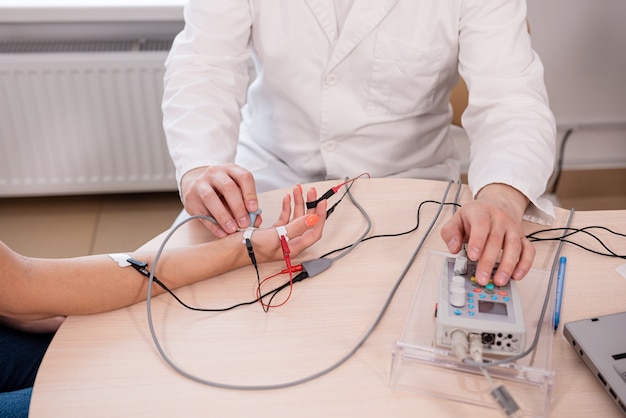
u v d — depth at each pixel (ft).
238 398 2.48
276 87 4.34
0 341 3.57
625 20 6.71
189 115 3.99
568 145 7.49
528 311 2.80
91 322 2.89
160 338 2.77
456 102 5.11
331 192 3.35
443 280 2.82
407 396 2.48
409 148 4.51
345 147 4.43
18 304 2.91
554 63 6.95
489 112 3.88
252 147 4.88
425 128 4.51
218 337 2.76
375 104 4.27
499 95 3.89
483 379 2.54
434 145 4.66
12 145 6.74
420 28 4.03
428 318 2.79
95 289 2.94
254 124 4.84
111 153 6.91
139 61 6.42
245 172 3.38
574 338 2.62
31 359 3.57
